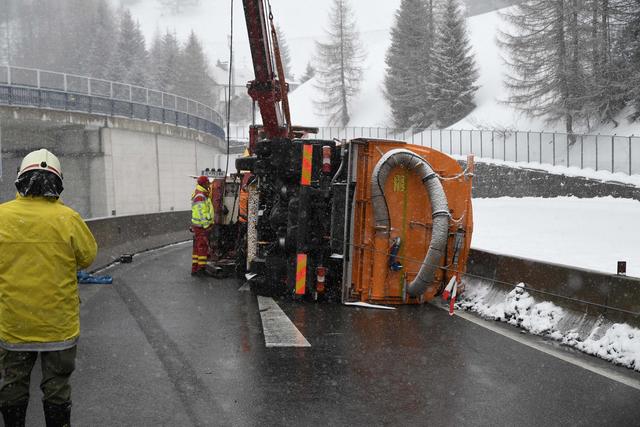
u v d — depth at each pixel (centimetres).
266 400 581
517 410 556
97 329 878
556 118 4941
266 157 1152
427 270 1038
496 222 3008
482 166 4756
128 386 621
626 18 4422
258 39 1213
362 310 1030
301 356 736
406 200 1072
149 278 1410
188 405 568
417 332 866
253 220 1271
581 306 822
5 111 3581
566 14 4809
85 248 453
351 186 1061
